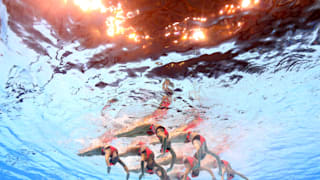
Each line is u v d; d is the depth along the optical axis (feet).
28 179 34.42
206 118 20.84
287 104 20.08
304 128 23.04
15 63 14.97
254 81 17.44
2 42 13.44
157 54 14.02
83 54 14.03
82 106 19.25
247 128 22.45
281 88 18.43
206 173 28.14
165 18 11.55
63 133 22.31
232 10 11.20
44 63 14.97
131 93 18.06
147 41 12.90
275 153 26.94
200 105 19.33
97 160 26.30
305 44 13.73
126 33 12.38
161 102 18.93
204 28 12.09
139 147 20.45
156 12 11.28
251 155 26.58
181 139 18.86
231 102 19.21
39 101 18.78
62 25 11.96
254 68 16.07
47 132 22.56
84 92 17.80
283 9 11.27
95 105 19.17
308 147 26.04
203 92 18.08
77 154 25.07
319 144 25.35
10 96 18.06
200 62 15.06
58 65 15.12
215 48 13.52
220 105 19.49
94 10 11.27
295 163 29.76
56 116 20.44
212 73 16.24
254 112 20.58
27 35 12.73
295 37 13.09
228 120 21.22
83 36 12.57
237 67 15.87
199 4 10.98
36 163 29.12
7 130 22.70
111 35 12.51
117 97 18.38
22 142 24.44
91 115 20.03
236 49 13.85
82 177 32.96
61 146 24.27
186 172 19.97
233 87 17.89
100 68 15.35
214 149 24.04
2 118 20.84
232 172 25.26
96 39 12.84
